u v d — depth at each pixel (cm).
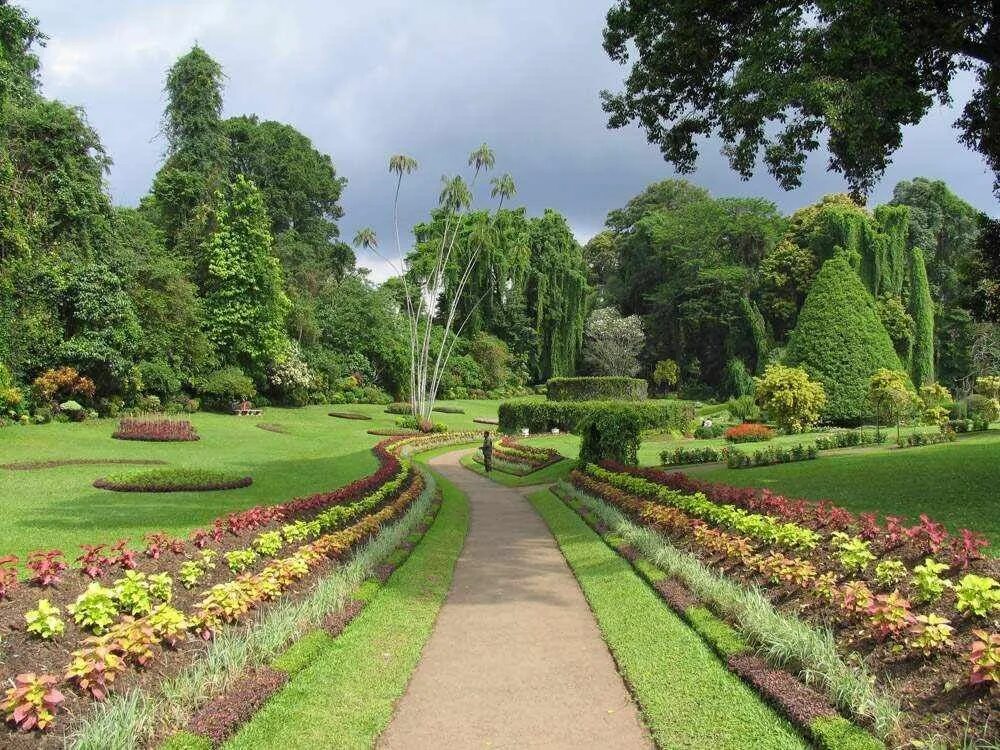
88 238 2952
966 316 5494
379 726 430
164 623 459
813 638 467
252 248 4031
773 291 5759
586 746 409
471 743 414
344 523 937
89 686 376
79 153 2909
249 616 547
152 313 3312
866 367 2991
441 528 1186
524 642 609
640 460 2394
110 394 2920
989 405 2803
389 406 4831
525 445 3117
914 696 387
